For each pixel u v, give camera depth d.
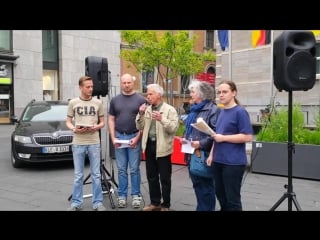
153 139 5.30
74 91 23.55
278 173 7.70
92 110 5.37
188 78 27.88
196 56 16.41
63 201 5.96
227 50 20.81
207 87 4.66
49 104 10.17
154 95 5.18
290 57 4.61
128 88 5.57
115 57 25.08
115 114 5.70
